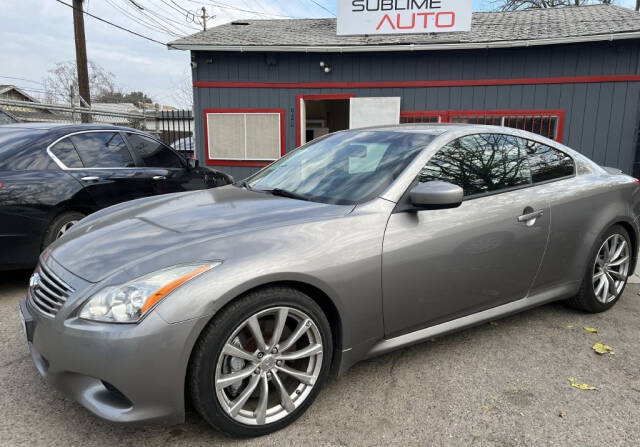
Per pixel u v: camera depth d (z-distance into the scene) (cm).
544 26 981
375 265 227
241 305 194
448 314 263
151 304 181
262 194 280
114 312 180
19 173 382
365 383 254
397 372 265
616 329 326
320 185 271
